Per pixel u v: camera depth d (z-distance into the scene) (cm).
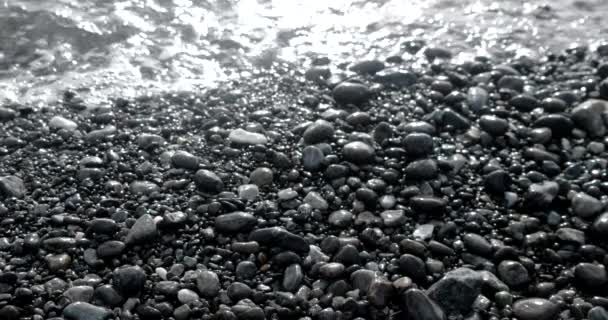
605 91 77
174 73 85
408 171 65
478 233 60
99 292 53
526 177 66
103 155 69
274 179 66
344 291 53
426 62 86
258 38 92
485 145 71
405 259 55
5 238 59
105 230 58
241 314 51
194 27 93
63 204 63
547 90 79
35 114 76
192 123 74
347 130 71
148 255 57
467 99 77
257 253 57
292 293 53
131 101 78
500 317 52
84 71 84
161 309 52
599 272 55
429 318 50
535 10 98
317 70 82
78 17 93
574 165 67
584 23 95
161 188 64
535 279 56
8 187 64
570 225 61
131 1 97
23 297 52
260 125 72
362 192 62
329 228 60
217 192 64
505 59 87
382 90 79
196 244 58
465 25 95
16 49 87
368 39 92
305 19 96
